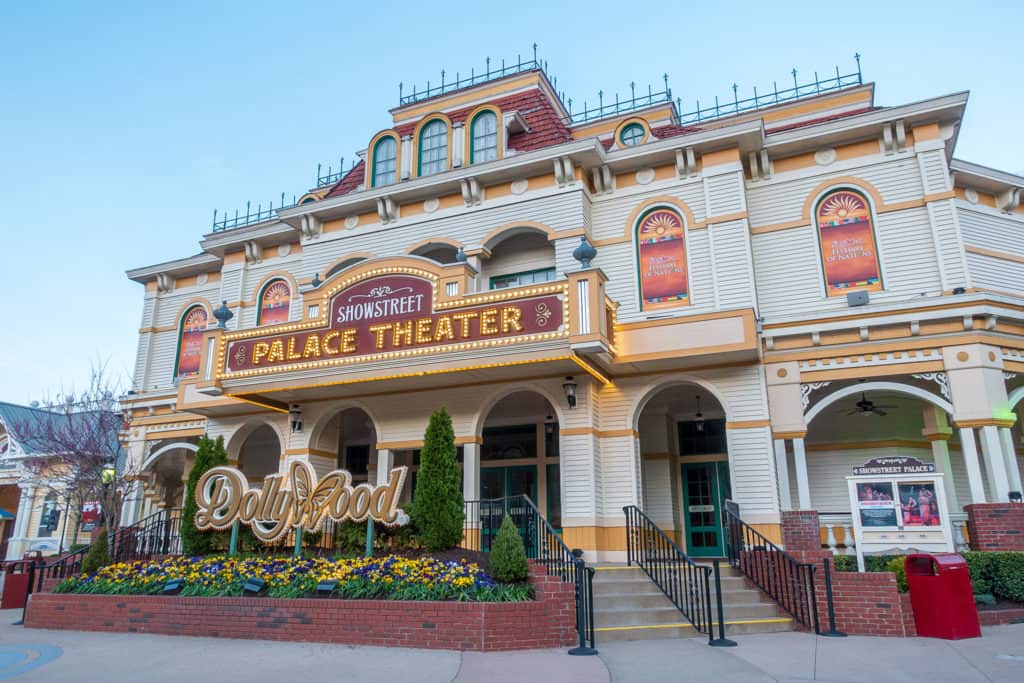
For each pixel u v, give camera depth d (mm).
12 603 16562
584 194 16922
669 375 15062
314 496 12641
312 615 10398
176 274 23234
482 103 20438
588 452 14602
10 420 32250
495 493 18750
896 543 11359
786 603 11172
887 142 15805
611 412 15281
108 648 10055
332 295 16062
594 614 10438
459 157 18906
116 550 14625
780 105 19984
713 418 18359
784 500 14328
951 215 14961
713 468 18109
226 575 11977
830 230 16047
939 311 14180
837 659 8367
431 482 12383
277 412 18766
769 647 9266
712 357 14250
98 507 23109
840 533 13391
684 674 7738
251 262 21500
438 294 15008
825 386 15359
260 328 16641
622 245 16750
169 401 21016
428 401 16234
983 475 17656
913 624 10117
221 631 10938
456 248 17625
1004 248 16828
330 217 19406
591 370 14227
